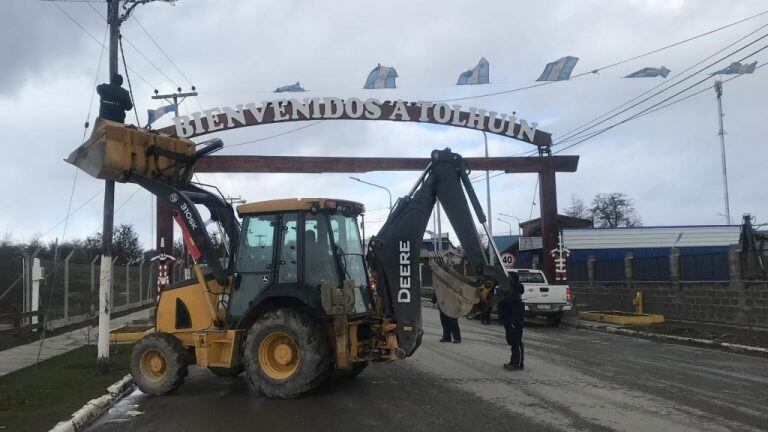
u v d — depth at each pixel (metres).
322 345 8.70
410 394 8.95
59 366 11.68
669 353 13.50
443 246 45.69
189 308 9.76
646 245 37.69
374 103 21.72
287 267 9.16
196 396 9.23
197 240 9.79
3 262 21.48
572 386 9.48
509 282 9.98
